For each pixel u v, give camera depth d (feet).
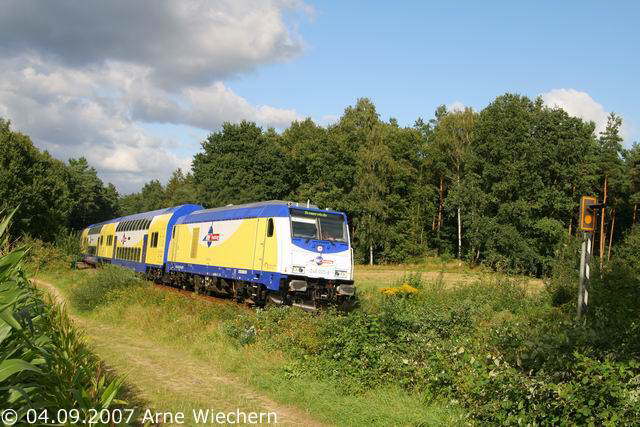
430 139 213.87
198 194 189.98
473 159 165.48
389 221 189.98
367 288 87.15
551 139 160.45
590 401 21.89
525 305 62.34
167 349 44.34
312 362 35.68
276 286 63.16
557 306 60.85
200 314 52.31
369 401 29.94
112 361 38.55
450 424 25.94
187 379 34.94
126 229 123.34
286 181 199.62
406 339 37.14
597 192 178.81
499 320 52.54
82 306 68.18
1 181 141.90
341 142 190.19
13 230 139.44
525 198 157.79
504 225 153.99
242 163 189.37
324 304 65.00
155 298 62.18
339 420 27.66
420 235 188.96
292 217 65.05
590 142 163.22
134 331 52.60
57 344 24.76
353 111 199.00
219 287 80.18
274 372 35.58
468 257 160.97
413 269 152.76
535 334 33.86
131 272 75.72
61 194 162.81
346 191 189.37
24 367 17.76
